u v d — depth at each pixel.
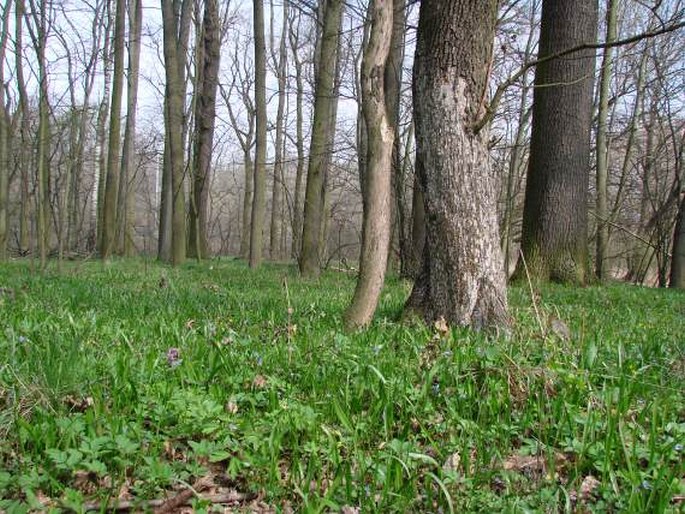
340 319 5.96
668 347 5.55
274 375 4.20
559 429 3.36
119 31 18.34
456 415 3.54
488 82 5.64
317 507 2.61
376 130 5.67
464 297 5.60
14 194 25.67
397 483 2.79
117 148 18.78
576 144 12.59
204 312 6.46
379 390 3.70
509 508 2.64
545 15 12.69
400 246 14.12
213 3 22.62
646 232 21.62
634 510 2.59
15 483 2.71
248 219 30.69
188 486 2.66
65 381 3.62
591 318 7.38
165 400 3.58
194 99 17.81
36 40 11.22
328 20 13.59
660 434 3.41
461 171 5.58
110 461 2.97
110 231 18.78
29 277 10.27
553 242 12.66
